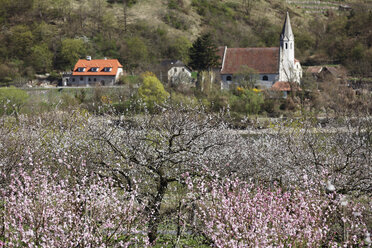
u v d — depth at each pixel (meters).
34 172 28.31
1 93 101.75
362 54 197.00
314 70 168.00
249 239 22.73
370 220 28.03
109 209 25.45
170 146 31.27
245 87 132.50
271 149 41.28
